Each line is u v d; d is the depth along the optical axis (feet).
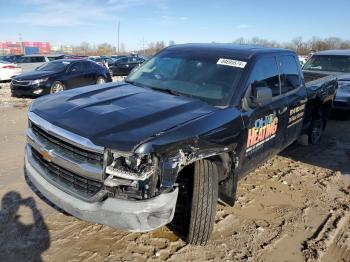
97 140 9.09
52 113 10.85
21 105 35.96
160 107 11.17
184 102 11.86
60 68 42.11
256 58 14.01
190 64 14.33
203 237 10.94
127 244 11.30
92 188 9.34
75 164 9.43
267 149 14.61
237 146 11.92
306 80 21.77
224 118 11.34
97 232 11.83
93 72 44.91
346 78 30.53
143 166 8.89
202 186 10.43
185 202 11.12
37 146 10.75
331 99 23.48
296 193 15.79
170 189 9.36
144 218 9.00
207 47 15.48
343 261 11.22
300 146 22.86
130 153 8.78
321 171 18.66
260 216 13.57
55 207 13.19
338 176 18.01
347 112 30.99
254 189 15.92
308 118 20.22
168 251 11.05
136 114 10.42
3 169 16.69
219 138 10.80
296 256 11.28
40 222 12.19
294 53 17.76
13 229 11.71
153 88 13.75
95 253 10.80
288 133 16.75
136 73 15.67
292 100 16.49
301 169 18.75
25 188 14.64
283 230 12.69
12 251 10.64
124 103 11.46
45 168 10.75
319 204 14.85
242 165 12.78
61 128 9.85
